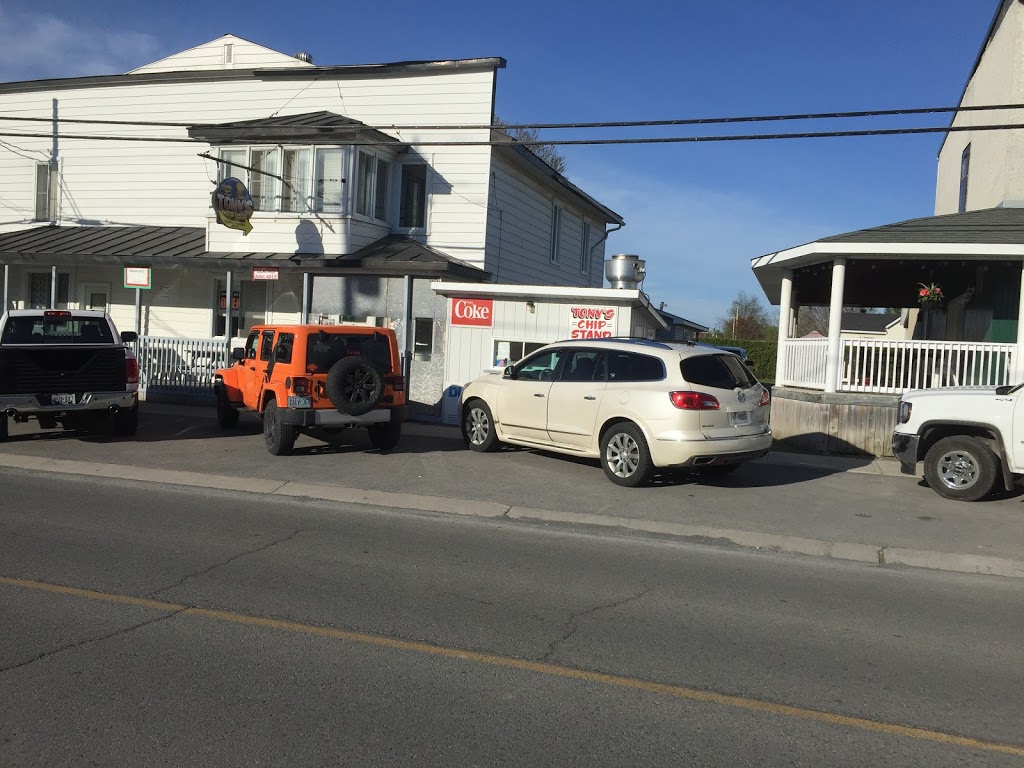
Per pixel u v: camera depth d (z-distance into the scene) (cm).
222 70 2112
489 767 359
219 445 1256
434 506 903
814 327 7319
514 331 1534
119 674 444
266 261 1744
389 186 1950
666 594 617
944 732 404
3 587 584
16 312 1242
